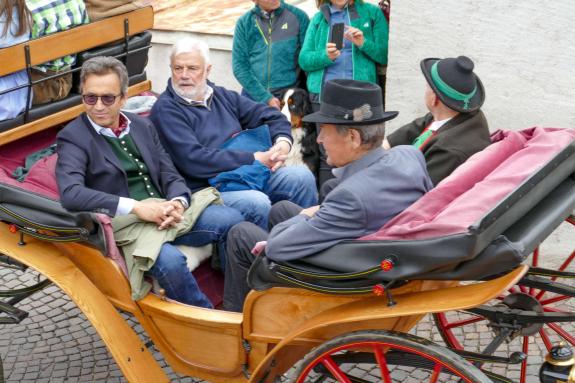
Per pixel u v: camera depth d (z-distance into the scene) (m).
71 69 4.38
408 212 3.16
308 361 3.32
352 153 3.38
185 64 4.55
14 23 4.02
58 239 3.83
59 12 4.18
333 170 3.47
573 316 3.22
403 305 3.05
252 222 4.30
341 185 3.24
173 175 4.26
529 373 4.31
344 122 3.30
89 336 4.88
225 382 3.79
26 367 4.57
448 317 4.84
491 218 2.79
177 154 4.51
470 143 3.89
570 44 4.84
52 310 5.16
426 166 3.85
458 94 3.92
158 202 3.95
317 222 3.20
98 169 4.04
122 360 3.67
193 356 3.80
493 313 3.36
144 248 3.75
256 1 5.92
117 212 3.85
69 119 4.39
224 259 4.08
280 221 4.11
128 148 4.19
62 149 3.99
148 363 3.73
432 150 3.92
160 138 4.56
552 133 3.54
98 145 4.07
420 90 5.38
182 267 3.79
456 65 3.94
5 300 5.21
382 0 5.82
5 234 4.11
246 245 3.81
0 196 3.91
